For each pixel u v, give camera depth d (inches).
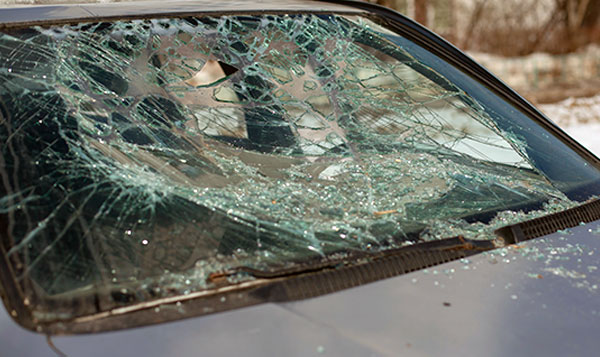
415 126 69.5
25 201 45.6
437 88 74.2
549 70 523.8
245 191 55.1
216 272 44.9
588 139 292.5
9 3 65.1
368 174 61.5
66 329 38.3
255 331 39.3
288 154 62.5
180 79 65.5
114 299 40.9
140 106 60.0
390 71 74.7
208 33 69.4
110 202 48.2
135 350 37.2
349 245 49.9
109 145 53.8
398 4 651.5
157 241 46.5
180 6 72.2
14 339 37.5
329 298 43.3
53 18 63.4
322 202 55.8
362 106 70.7
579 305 44.3
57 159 49.8
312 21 76.5
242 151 61.2
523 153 68.6
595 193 64.9
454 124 70.6
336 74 73.4
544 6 641.0
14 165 47.9
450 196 59.4
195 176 55.0
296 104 68.9
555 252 52.1
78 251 43.7
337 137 66.4
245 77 69.2
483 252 51.3
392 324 40.9
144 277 43.3
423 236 52.6
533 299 44.6
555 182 65.4
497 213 57.8
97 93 58.4
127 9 68.8
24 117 52.3
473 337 40.1
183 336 38.5
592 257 51.6
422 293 44.6
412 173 62.4
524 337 40.3
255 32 72.1
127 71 62.2
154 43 66.0
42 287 40.7
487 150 68.1
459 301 43.9
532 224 55.7
